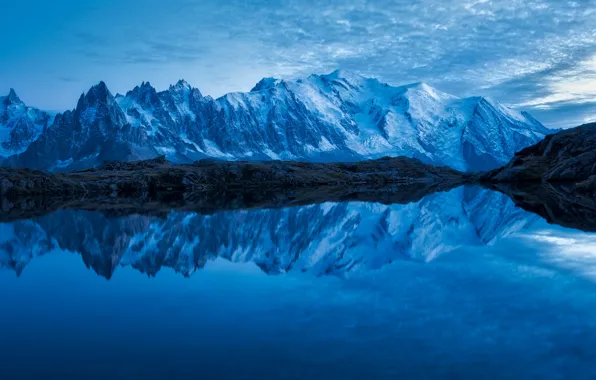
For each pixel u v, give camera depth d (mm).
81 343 10414
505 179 121688
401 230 33031
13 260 22359
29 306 13742
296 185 135500
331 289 15117
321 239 29031
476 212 45312
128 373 8719
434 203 59875
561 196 61906
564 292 14039
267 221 40125
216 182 130125
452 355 9344
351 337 10422
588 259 19422
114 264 21000
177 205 61312
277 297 14172
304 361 9141
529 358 9125
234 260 21672
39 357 9594
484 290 14492
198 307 13227
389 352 9523
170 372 8734
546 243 24156
